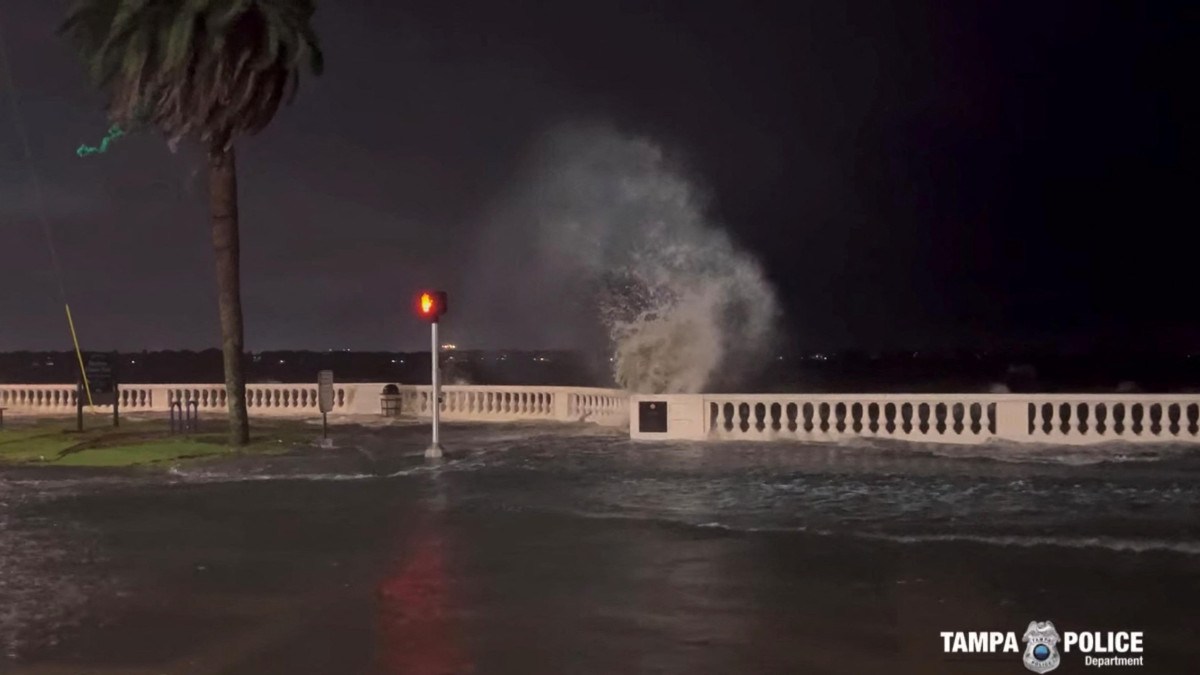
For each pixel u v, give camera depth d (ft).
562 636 26.21
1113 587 30.42
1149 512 41.73
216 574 33.06
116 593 30.83
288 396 101.09
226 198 69.31
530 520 41.60
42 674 23.73
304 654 25.02
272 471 57.06
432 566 33.81
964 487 48.01
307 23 66.59
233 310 69.77
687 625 27.09
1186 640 25.73
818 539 37.27
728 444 65.77
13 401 110.93
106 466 60.44
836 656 24.64
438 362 62.80
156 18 63.41
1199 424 64.80
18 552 36.63
